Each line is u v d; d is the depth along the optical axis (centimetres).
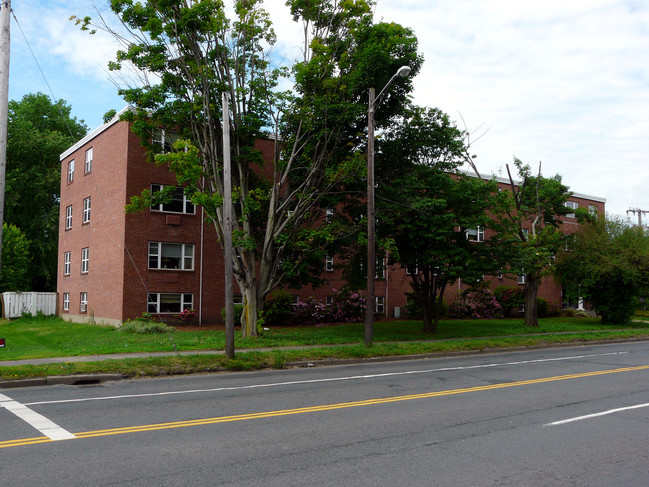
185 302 2662
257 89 1997
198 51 1897
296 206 2077
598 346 2242
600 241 3198
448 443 671
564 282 3366
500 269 2269
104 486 503
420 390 1078
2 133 1256
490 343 2012
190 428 735
